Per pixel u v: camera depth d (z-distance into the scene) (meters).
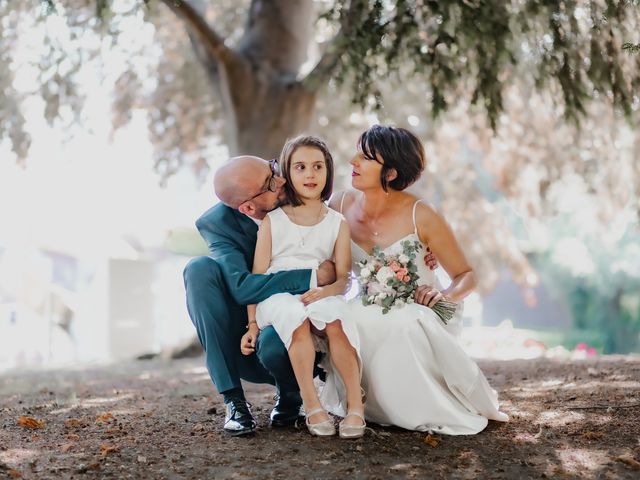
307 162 3.62
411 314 3.49
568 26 5.64
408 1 5.65
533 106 9.58
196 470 3.02
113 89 10.84
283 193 3.69
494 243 11.79
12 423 3.90
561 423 3.68
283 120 8.49
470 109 5.99
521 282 12.06
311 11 9.04
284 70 8.66
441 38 5.48
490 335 11.91
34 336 12.36
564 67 5.49
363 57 5.86
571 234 17.88
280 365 3.47
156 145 11.62
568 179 10.16
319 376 3.82
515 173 10.50
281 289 3.50
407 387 3.48
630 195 9.52
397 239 3.86
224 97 8.69
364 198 4.00
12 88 9.48
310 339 3.40
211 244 3.69
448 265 3.91
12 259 13.41
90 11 8.37
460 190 11.57
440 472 3.00
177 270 13.88
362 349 3.52
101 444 3.42
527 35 5.61
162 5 9.36
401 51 5.90
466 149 11.52
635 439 3.39
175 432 3.64
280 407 3.68
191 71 10.98
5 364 11.12
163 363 8.56
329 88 7.74
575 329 21.05
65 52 9.05
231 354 3.60
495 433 3.53
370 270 3.60
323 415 3.41
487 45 5.32
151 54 10.85
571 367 5.69
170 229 15.57
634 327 20.31
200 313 3.54
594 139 9.09
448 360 3.53
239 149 8.59
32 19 8.79
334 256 3.73
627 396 4.21
